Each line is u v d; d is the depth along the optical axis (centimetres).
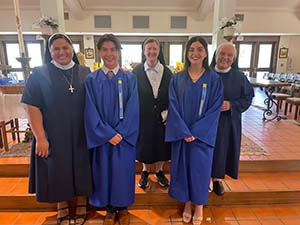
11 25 715
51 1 370
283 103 601
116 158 164
